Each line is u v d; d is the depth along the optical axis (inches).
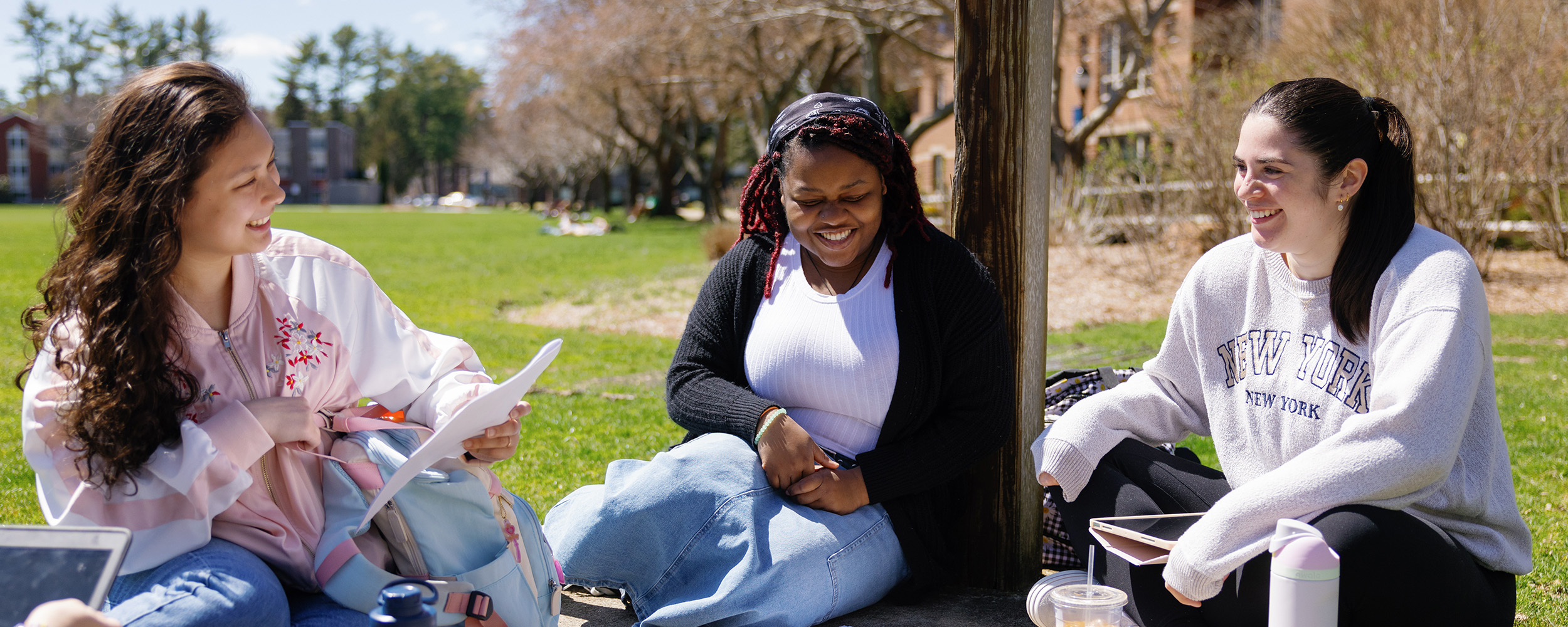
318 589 83.0
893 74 1175.0
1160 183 550.0
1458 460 84.3
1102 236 581.6
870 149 98.0
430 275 700.0
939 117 937.5
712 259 759.1
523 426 219.6
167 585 72.5
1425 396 78.5
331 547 81.8
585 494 110.3
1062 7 778.8
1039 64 108.9
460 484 86.9
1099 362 311.0
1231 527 80.4
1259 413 93.0
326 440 89.7
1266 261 93.2
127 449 73.4
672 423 226.1
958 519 115.8
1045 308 114.0
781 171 102.4
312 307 88.9
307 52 4212.6
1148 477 96.9
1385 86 482.3
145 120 74.9
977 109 109.1
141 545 75.2
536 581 94.1
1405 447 78.5
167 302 78.3
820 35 960.3
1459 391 78.8
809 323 105.8
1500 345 333.1
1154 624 89.7
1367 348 85.7
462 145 4069.9
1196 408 103.4
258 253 87.3
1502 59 473.4
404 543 85.4
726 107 1347.2
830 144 98.2
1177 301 102.2
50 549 66.3
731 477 100.3
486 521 88.0
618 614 108.5
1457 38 481.7
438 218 2177.7
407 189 4402.1
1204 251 524.7
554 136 2431.1
